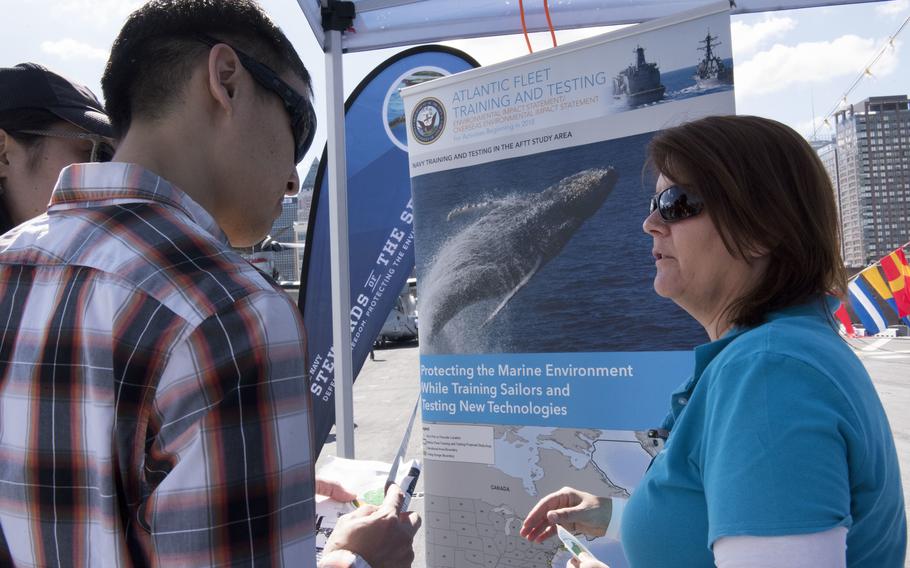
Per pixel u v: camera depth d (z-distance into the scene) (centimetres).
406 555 100
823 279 93
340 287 237
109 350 67
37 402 70
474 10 247
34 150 142
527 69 182
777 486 69
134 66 85
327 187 271
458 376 193
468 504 190
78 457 67
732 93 156
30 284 75
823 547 67
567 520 148
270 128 93
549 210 179
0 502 72
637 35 167
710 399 83
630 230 169
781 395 74
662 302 166
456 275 193
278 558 68
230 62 87
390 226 271
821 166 96
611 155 171
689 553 86
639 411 168
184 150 85
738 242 93
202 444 64
